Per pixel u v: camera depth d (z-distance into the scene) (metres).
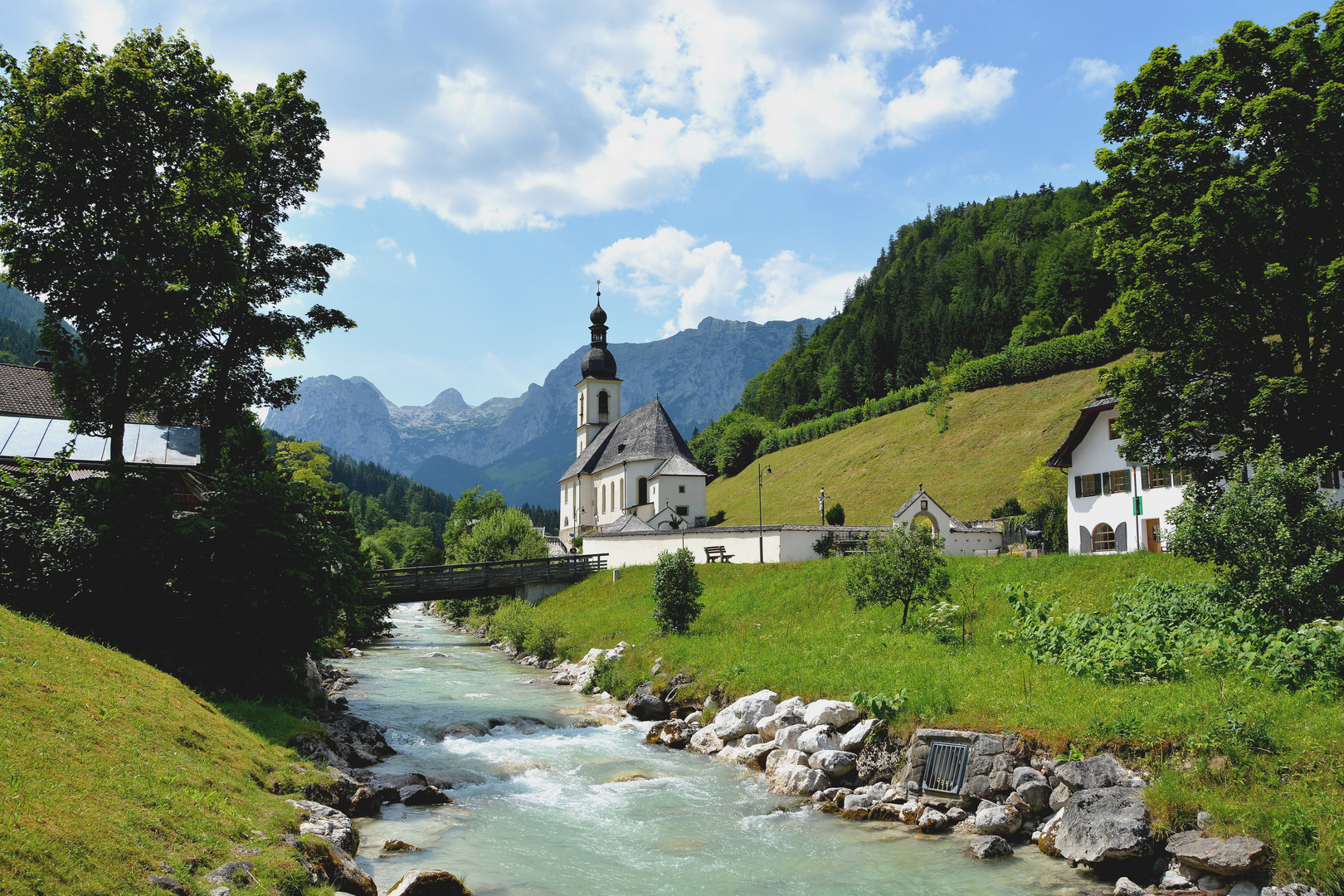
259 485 20.42
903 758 16.22
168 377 25.08
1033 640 20.14
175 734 12.44
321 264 32.28
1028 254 152.00
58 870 7.41
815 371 175.75
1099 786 13.22
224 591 18.97
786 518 94.44
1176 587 19.97
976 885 11.80
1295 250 24.53
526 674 33.62
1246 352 26.16
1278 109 23.16
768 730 19.19
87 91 21.45
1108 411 40.16
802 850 13.24
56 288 22.20
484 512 127.31
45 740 9.91
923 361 134.62
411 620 71.25
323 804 13.28
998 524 64.94
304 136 31.16
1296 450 24.00
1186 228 25.91
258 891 8.77
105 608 18.05
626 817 14.96
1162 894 10.96
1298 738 12.52
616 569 48.09
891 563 24.78
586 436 107.25
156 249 22.84
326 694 23.45
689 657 26.25
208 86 24.17
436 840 13.48
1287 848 10.73
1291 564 16.88
